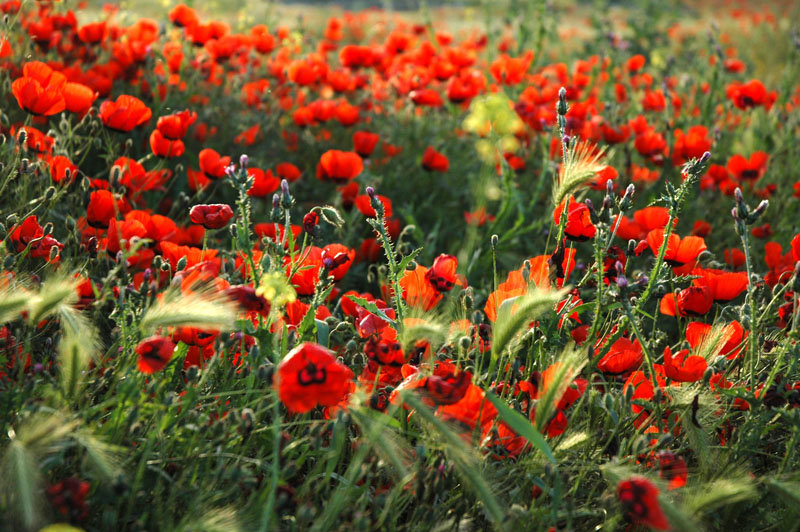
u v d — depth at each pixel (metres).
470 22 10.71
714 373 3.08
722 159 4.32
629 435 3.08
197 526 2.84
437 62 4.31
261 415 3.05
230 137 4.02
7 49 3.59
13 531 2.78
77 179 3.46
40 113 3.34
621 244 3.62
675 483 2.95
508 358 3.07
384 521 2.94
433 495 2.94
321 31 7.35
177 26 4.21
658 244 3.16
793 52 4.79
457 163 4.05
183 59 4.14
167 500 2.91
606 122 3.91
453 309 3.19
